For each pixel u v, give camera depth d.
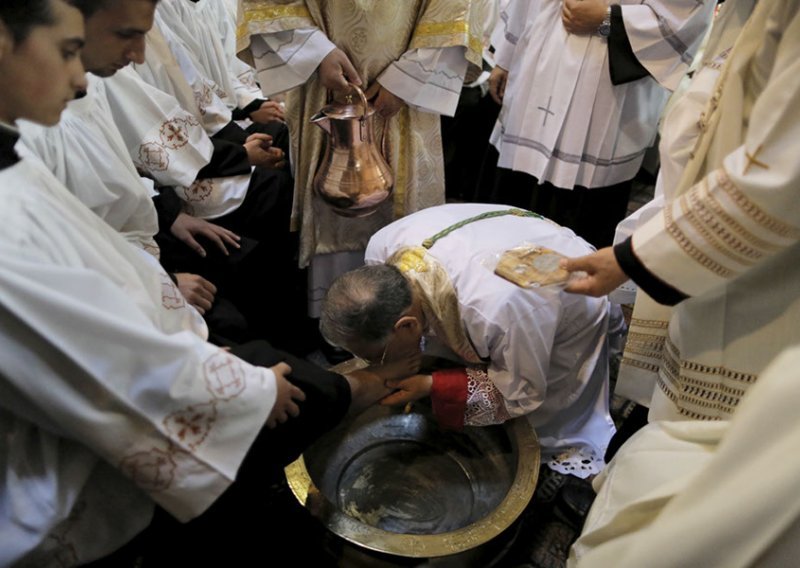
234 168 1.97
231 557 1.50
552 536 1.59
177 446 0.96
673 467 0.96
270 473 1.37
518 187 2.49
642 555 0.78
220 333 1.57
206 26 2.23
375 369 1.44
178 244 1.82
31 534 0.94
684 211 0.96
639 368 1.41
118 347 0.89
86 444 0.93
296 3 1.73
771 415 0.67
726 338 1.10
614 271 1.05
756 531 0.69
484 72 2.83
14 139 0.90
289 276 2.36
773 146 0.88
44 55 0.80
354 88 1.75
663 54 1.89
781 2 0.93
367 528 1.28
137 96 1.67
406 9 1.78
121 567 1.25
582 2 1.89
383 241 1.66
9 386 0.88
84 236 1.00
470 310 1.43
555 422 1.76
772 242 0.92
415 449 1.70
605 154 2.13
